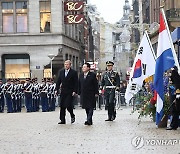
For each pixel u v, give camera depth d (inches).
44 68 1791.3
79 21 1780.3
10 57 1827.0
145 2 2407.7
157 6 1929.1
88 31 3125.0
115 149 431.5
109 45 5989.2
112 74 757.3
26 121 768.9
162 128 619.5
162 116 624.1
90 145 461.1
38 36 1798.7
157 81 623.2
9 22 1818.4
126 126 649.0
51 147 451.5
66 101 705.6
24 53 1806.1
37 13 1801.2
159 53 623.5
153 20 2037.4
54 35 1792.6
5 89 1183.6
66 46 1894.7
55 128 634.8
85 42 2751.0
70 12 1940.2
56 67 1793.8
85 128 628.7
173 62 613.3
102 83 762.8
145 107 698.8
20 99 1198.3
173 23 1451.8
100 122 722.8
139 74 750.5
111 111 752.3
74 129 617.6
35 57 1796.3
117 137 521.7
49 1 1808.6
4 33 1809.8
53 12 1800.0
